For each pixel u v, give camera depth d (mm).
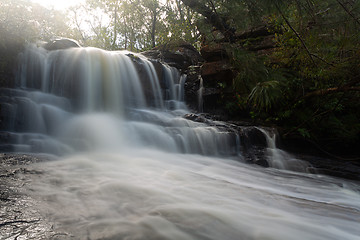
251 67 3309
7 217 1704
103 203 2172
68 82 7578
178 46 13008
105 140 5617
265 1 2947
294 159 6207
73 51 7879
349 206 3309
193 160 5199
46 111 6105
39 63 7348
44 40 9219
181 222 1893
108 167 3637
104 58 8344
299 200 2973
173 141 6004
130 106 8844
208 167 4766
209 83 10023
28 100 5938
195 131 6254
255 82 3303
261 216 2232
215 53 9430
